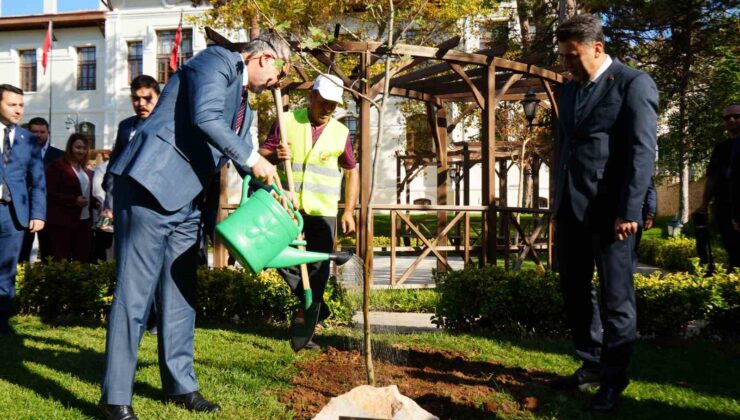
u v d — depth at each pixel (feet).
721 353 14.17
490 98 24.21
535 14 50.01
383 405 8.46
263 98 46.34
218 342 14.80
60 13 89.30
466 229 24.71
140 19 87.51
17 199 15.81
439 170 32.22
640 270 36.47
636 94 10.06
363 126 22.71
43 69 92.99
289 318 17.57
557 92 27.68
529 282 16.11
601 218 10.39
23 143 16.15
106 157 25.31
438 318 17.12
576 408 10.19
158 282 10.23
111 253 22.77
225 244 9.39
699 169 69.62
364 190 22.76
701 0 41.34
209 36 22.61
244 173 10.61
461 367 12.66
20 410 9.60
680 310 15.40
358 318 17.88
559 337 15.98
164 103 9.75
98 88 90.94
